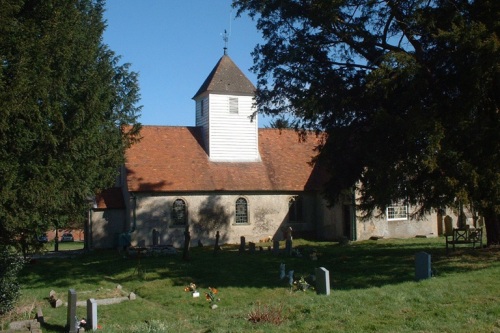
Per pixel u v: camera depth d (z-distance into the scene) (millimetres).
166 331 11875
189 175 35656
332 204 26188
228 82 38000
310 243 34469
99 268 25656
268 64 22953
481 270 17281
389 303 12492
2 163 13320
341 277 19906
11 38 13695
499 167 17594
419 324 10703
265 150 39750
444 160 17766
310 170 39344
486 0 18062
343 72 22531
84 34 18266
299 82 22453
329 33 22375
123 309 16375
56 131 15000
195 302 17219
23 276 23359
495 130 17516
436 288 13750
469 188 18094
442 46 19203
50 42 14562
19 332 12992
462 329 10281
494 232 24359
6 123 13164
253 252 29328
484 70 17219
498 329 10188
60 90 15055
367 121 21562
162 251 29719
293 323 11625
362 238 34531
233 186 36125
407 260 23297
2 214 13703
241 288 19000
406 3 19922
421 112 18406
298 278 20172
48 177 14633
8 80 13633
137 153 35969
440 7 19078
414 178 19734
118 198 35594
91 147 17016
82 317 15102
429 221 36531
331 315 11781
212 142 37469
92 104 16266
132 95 24391
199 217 35406
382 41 21875
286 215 37875
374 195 19156
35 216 14453
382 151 19188
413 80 18688
